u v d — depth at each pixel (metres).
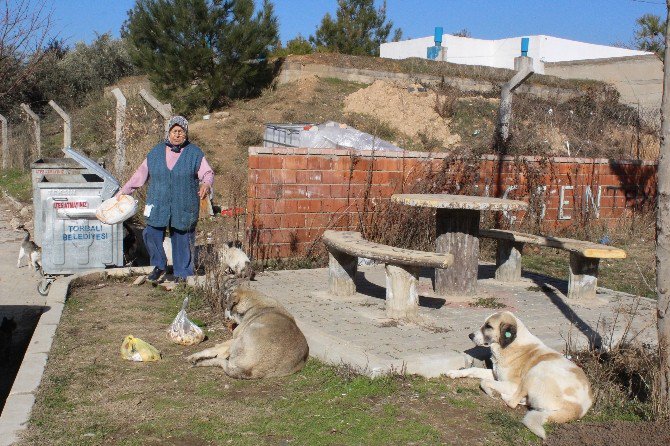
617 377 5.72
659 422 4.68
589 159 13.27
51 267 8.95
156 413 4.79
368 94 26.78
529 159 12.54
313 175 10.15
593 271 8.16
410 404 5.05
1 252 11.84
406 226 10.55
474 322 6.99
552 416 4.79
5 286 9.38
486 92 29.02
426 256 6.56
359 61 31.23
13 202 17.77
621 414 5.03
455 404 5.09
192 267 8.63
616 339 6.41
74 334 6.58
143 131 16.66
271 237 10.00
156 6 27.08
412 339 6.25
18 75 11.95
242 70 27.50
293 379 5.52
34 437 4.36
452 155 11.30
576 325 6.97
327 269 9.61
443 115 25.22
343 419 4.73
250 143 22.61
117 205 8.49
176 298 8.04
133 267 9.23
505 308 7.69
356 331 6.46
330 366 5.81
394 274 6.89
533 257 11.50
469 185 11.49
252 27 27.58
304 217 10.16
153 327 6.90
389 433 4.54
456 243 8.19
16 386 5.20
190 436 4.44
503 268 9.16
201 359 5.85
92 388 5.24
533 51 37.06
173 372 5.65
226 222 10.52
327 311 7.21
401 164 10.79
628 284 9.81
